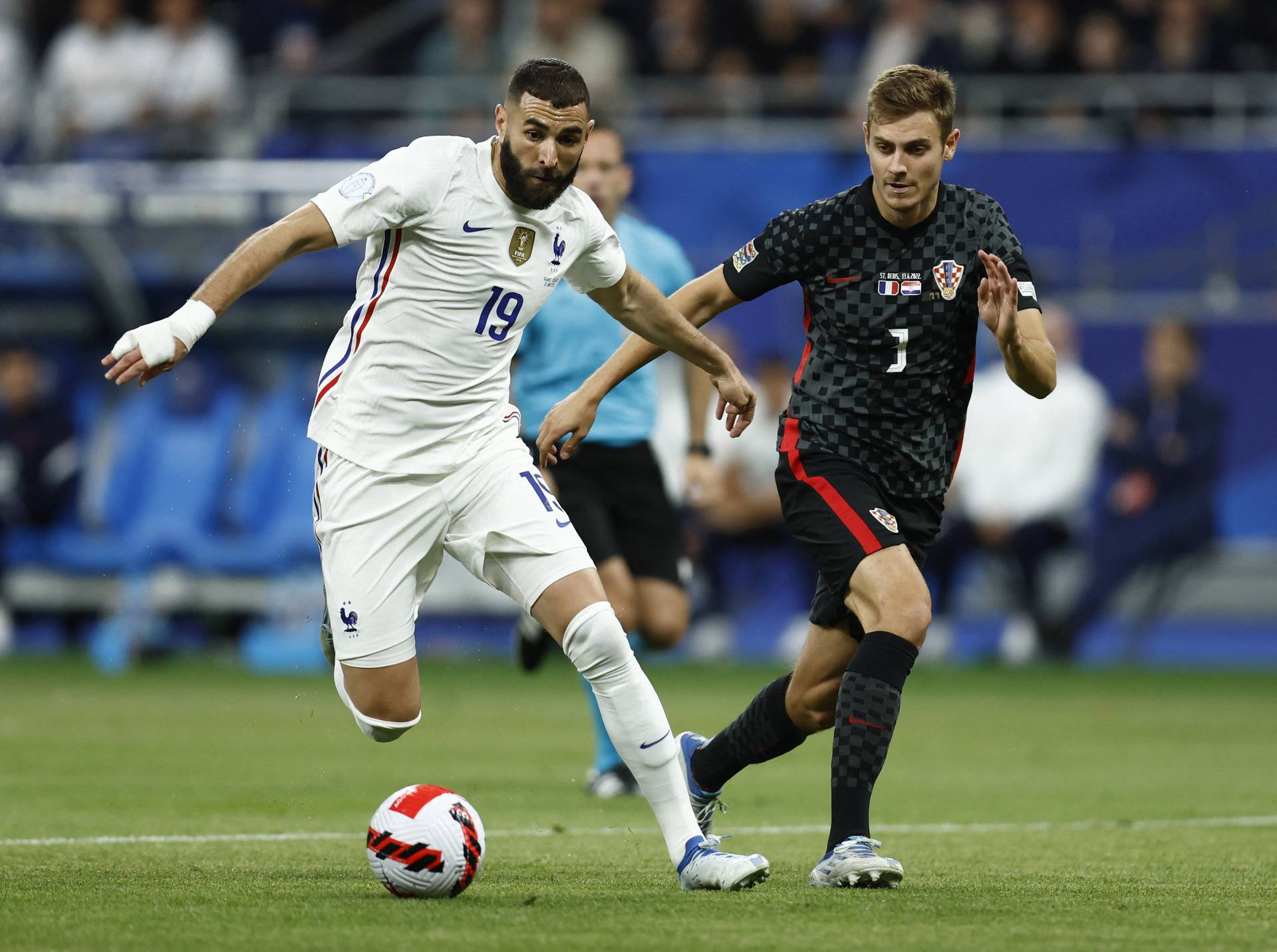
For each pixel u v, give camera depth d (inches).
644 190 2391.7
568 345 1099.3
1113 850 805.9
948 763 1272.1
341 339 698.2
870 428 717.9
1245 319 2247.8
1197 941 544.7
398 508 686.5
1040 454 2156.7
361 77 2605.8
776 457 2210.9
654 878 693.3
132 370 610.5
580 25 2556.6
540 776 1151.0
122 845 794.2
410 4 2709.2
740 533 2212.1
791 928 558.9
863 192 720.3
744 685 1892.2
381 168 657.0
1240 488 2231.8
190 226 2354.8
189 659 2271.2
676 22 2573.8
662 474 1114.7
